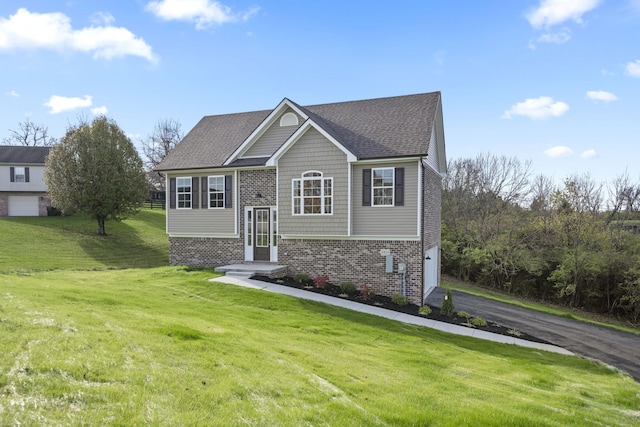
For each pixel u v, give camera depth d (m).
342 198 15.56
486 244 29.53
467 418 4.75
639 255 25.19
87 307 8.03
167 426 3.70
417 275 15.02
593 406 6.41
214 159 18.89
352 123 17.78
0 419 3.40
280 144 17.94
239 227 18.28
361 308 13.44
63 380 4.27
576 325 16.83
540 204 33.88
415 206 14.91
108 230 30.41
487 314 16.30
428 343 10.05
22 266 18.77
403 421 4.48
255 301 12.45
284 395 4.81
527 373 8.23
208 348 6.12
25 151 38.97
